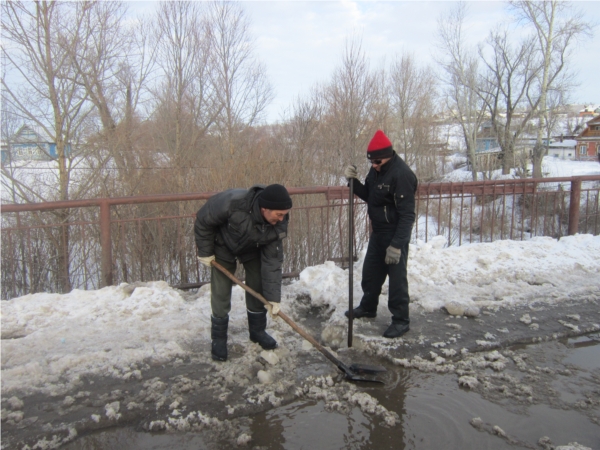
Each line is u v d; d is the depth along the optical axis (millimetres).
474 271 5426
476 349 3744
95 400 2994
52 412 2875
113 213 8320
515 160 29016
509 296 4820
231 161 9094
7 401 2953
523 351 3760
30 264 5145
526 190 6883
